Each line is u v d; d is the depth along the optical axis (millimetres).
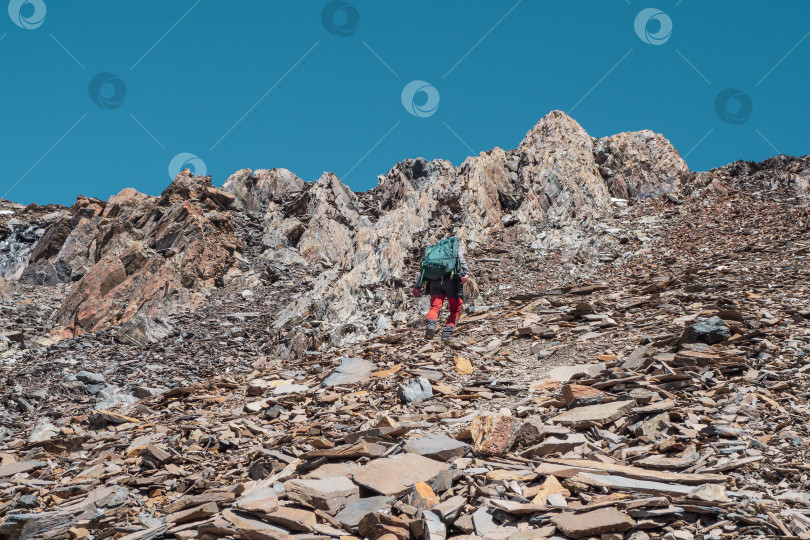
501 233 17953
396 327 12766
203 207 23859
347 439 5707
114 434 7344
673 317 8438
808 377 5512
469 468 4676
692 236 15328
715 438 4605
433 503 4121
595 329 8828
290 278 20484
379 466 4672
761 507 3523
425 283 9281
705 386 5734
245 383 9500
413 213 19328
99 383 11062
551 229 17609
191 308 17469
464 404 6680
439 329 10977
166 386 10789
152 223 22766
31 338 15922
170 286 17906
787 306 7852
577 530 3471
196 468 5844
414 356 8938
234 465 5809
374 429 5684
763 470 4000
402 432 5691
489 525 3812
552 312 10445
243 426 6867
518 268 15375
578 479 4125
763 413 4922
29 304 18812
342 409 6984
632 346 7512
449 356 8727
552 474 4293
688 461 4242
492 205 19062
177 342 14164
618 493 3904
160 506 5078
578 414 5434
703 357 6273
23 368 12719
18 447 7613
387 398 7316
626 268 14172
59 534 4602
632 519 3617
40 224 27188
